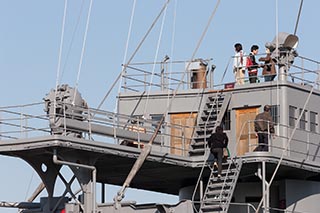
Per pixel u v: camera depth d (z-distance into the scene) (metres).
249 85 65.88
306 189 67.94
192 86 68.69
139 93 69.00
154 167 64.56
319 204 68.38
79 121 59.25
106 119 60.62
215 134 61.34
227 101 66.19
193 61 68.75
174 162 63.16
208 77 68.69
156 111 68.38
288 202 67.19
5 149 58.47
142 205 59.59
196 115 67.38
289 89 65.31
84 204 58.88
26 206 61.56
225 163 61.97
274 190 68.56
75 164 57.75
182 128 67.19
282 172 65.88
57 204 59.94
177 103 67.94
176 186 73.62
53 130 58.25
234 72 67.00
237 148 65.56
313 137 66.81
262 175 61.28
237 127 65.81
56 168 60.56
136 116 68.75
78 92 60.50
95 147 58.66
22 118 58.38
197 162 64.00
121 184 73.06
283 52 65.81
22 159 59.72
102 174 68.38
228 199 60.31
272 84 65.25
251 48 67.00
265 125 61.84
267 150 62.47
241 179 67.75
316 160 66.88
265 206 60.66
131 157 60.66
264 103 65.31
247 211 66.56
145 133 63.31
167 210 59.31
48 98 59.41
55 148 57.41
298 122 63.56
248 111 65.75
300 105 66.06
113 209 59.25
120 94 69.44
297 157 64.88
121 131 61.56
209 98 66.94
